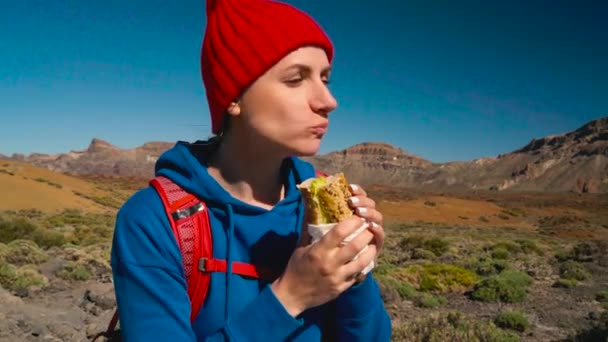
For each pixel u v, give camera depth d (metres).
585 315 12.29
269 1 1.10
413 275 15.63
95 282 12.03
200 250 1.07
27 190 56.78
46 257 14.25
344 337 1.19
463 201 113.75
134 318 1.00
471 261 21.66
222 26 1.10
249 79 1.06
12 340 6.80
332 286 0.94
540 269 20.56
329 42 1.13
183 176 1.11
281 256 1.14
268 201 1.25
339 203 1.00
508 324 10.83
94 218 45.56
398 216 88.75
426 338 7.92
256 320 0.96
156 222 1.05
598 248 25.73
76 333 7.52
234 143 1.17
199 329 1.07
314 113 1.09
